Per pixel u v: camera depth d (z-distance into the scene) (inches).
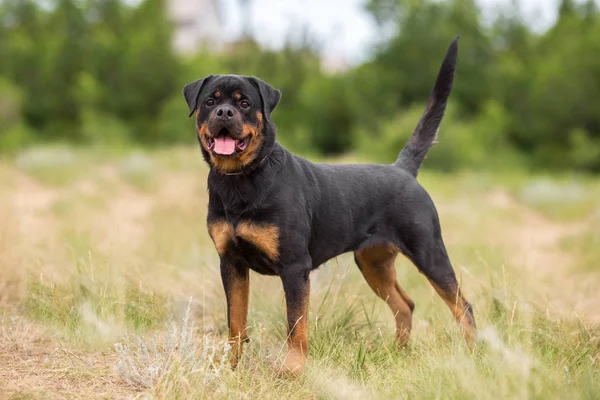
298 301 199.9
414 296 297.4
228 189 198.5
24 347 210.8
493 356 179.8
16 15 1731.1
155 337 204.1
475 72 1517.0
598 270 374.6
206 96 209.6
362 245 229.1
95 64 1505.9
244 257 205.2
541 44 1668.3
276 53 1571.1
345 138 1456.7
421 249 229.3
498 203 738.2
